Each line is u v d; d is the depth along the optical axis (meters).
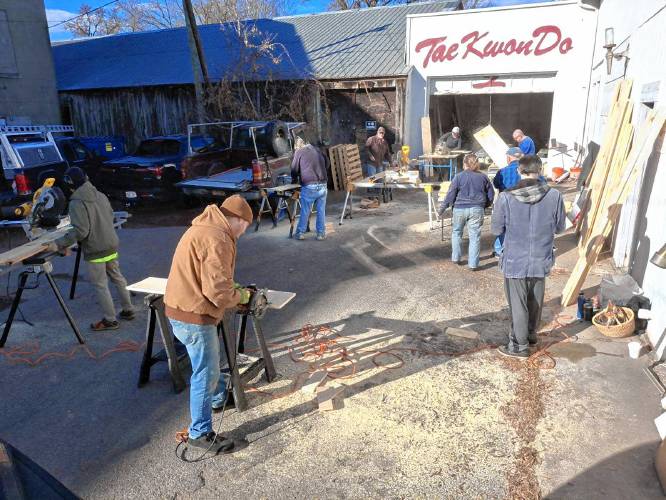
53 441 3.53
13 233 10.12
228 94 15.30
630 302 4.94
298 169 8.46
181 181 11.25
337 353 4.69
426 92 14.88
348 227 9.60
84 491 3.06
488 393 3.95
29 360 4.69
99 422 3.74
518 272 4.29
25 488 1.88
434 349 4.70
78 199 4.80
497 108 14.86
